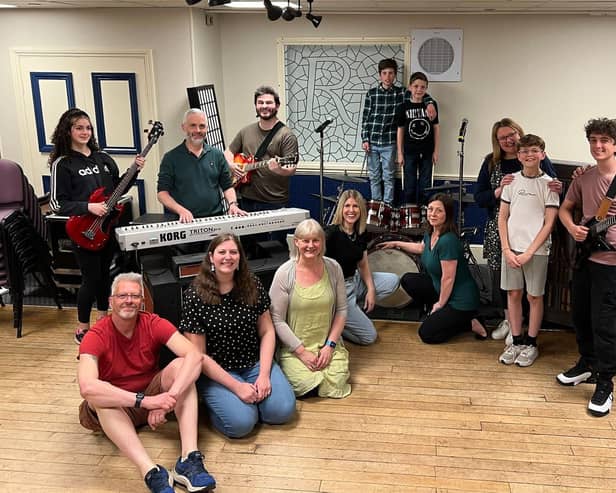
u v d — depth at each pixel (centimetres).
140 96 562
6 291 455
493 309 448
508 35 585
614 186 302
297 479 277
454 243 389
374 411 328
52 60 563
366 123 595
